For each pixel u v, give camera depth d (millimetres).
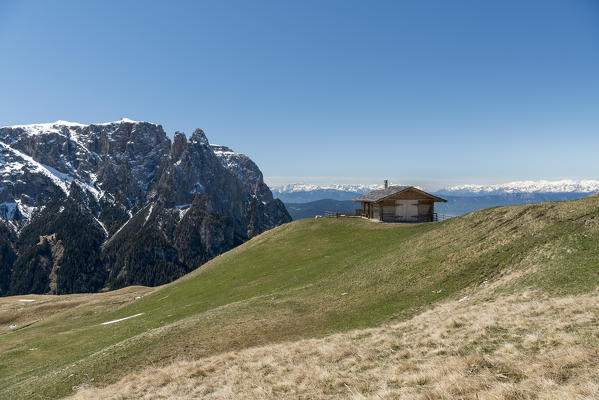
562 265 26391
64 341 45812
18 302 98562
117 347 31516
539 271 27047
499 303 23484
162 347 29500
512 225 37594
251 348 26250
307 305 35750
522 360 13641
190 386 20594
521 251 31734
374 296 34156
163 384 22156
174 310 48812
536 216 36844
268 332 29906
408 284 34531
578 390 9906
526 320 18453
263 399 16203
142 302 63031
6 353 43188
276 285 47844
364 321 29172
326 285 41344
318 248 62375
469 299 27109
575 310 18094
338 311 32656
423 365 15664
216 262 73688
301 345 24141
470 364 14266
